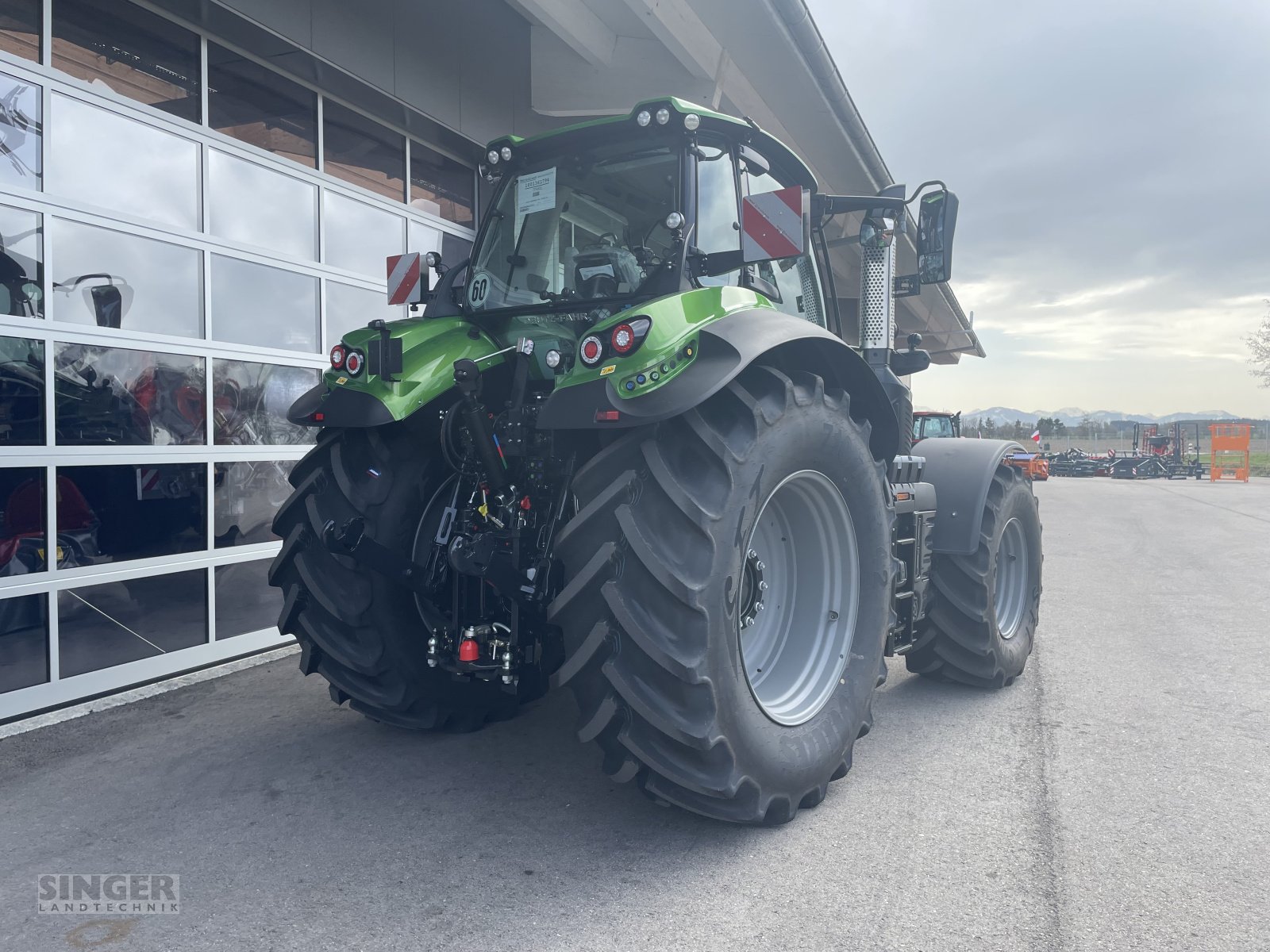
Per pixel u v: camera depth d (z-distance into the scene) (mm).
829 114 7520
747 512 2268
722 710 2221
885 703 3727
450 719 3229
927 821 2545
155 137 4008
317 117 4922
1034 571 4215
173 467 4094
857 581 2803
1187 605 5840
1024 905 2072
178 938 1940
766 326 2361
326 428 3025
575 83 6629
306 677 4094
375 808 2641
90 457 3723
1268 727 3363
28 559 3508
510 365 2895
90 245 3732
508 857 2326
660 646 2146
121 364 3863
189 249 4164
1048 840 2416
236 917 2025
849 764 2750
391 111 5320
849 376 2812
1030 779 2861
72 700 3662
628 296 2619
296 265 4742
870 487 2795
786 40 6152
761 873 2232
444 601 2883
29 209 3500
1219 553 8562
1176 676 4094
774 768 2381
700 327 2285
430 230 5816
